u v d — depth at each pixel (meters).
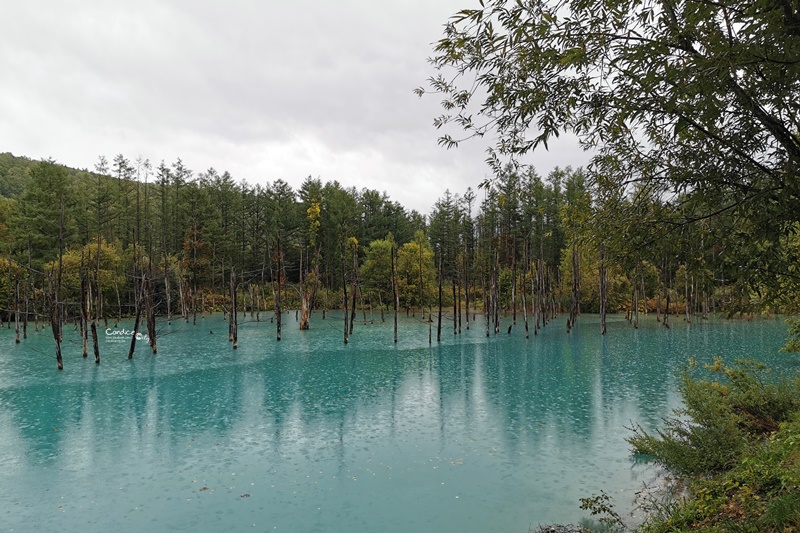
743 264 4.50
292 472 11.01
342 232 80.44
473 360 27.23
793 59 3.53
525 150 5.44
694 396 10.81
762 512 6.15
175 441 13.23
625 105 4.34
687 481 9.59
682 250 4.88
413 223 108.69
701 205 4.84
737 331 40.84
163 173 76.38
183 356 28.77
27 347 32.69
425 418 15.34
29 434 13.88
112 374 23.08
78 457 12.06
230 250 74.94
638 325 48.03
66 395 18.78
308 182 88.12
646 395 18.23
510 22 4.36
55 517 8.94
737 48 3.49
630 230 5.25
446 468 11.14
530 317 58.59
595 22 4.36
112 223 68.19
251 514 8.98
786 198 4.07
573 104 4.72
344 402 17.50
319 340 36.88
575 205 6.45
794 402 11.18
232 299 34.06
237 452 12.35
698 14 3.79
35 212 55.75
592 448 12.30
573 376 22.23
